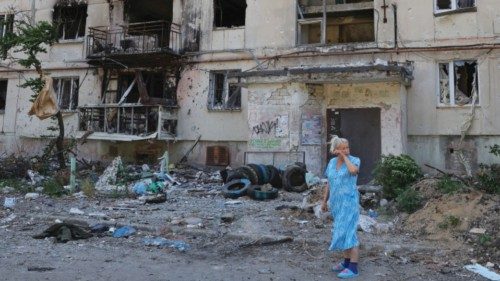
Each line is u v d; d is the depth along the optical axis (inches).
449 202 289.7
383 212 335.6
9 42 605.3
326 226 299.9
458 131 531.8
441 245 246.2
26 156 730.2
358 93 544.4
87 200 421.7
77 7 773.9
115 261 225.5
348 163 204.4
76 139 672.4
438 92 548.7
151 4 762.8
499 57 524.1
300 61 612.4
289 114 548.1
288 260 229.5
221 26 713.0
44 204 398.0
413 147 550.0
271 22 634.2
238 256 239.3
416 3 563.8
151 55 661.3
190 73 673.6
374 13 582.9
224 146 645.9
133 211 362.3
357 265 208.2
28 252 240.4
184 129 669.3
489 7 531.5
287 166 502.6
